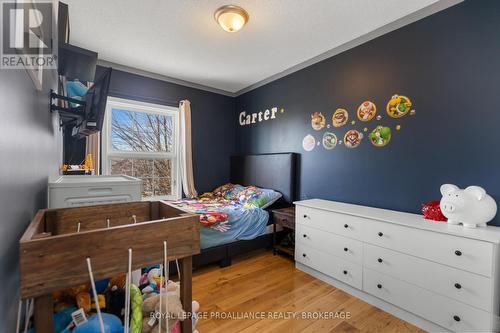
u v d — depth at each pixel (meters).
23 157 0.68
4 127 0.51
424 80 1.93
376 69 2.24
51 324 0.53
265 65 3.07
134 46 2.55
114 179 1.45
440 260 1.48
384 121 2.19
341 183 2.55
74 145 2.69
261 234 2.79
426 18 1.91
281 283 2.18
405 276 1.64
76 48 1.39
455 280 1.42
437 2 1.84
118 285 0.81
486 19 1.63
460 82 1.74
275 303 1.87
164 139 3.58
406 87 2.04
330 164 2.67
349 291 2.01
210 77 3.50
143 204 1.08
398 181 2.09
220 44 2.51
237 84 3.81
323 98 2.74
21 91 0.64
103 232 0.57
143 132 3.39
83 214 0.95
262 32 2.28
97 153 2.79
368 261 1.86
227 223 2.52
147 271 0.96
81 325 0.61
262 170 3.46
